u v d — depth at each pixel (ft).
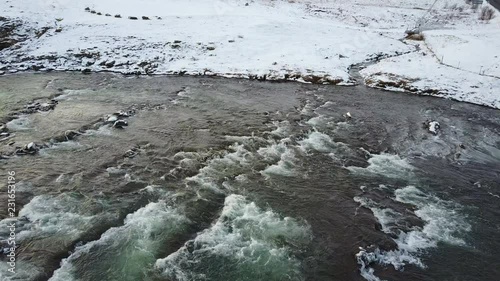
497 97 81.51
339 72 93.45
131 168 48.62
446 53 104.63
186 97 76.23
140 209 40.42
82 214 39.06
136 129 60.34
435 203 44.65
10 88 75.66
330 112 71.67
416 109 75.41
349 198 44.70
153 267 32.86
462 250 37.04
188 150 54.08
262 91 81.82
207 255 34.55
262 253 35.17
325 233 38.37
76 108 67.41
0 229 35.96
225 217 39.93
